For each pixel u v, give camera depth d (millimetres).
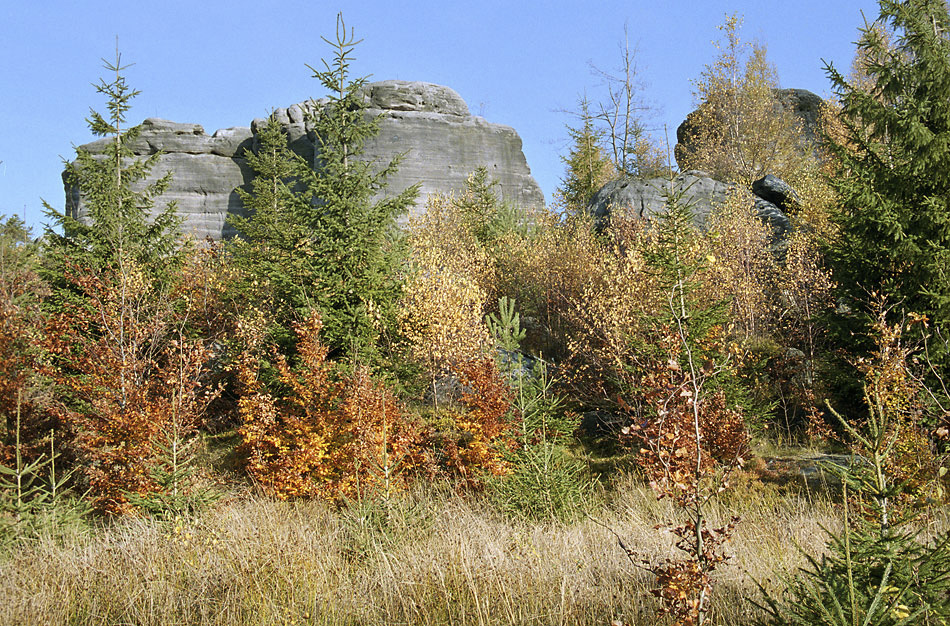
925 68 12102
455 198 32344
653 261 11023
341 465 13102
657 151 35469
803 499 9664
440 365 17078
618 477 12875
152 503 10203
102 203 18000
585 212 25844
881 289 12383
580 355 18078
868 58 13031
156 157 20000
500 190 37188
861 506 4426
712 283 17297
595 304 17078
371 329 16078
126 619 6562
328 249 16484
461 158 36656
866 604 3881
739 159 31469
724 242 18938
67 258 15703
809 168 29203
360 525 8820
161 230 18953
